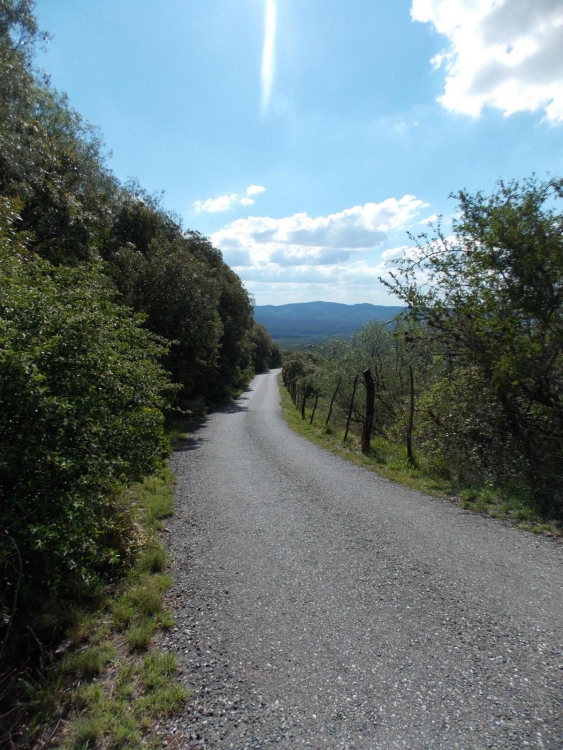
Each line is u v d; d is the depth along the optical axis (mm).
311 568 4625
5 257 4480
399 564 4664
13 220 6828
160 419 5730
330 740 2387
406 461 9617
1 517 2734
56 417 3102
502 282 7656
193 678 2945
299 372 41000
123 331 5168
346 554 4961
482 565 4602
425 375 12359
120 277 15695
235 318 31297
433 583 4219
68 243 11070
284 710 2623
